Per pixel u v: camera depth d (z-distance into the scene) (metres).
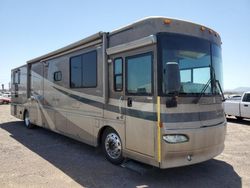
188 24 5.05
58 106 8.01
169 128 4.50
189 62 4.94
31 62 10.12
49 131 10.22
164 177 5.06
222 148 5.41
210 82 5.22
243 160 6.25
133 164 5.55
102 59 5.89
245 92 12.91
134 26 5.12
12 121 13.50
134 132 5.09
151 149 4.71
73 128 7.19
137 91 5.02
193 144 4.69
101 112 6.00
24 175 5.11
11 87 12.74
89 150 7.07
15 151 6.95
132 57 5.14
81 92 6.75
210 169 5.56
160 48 4.63
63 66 7.64
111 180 4.87
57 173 5.23
